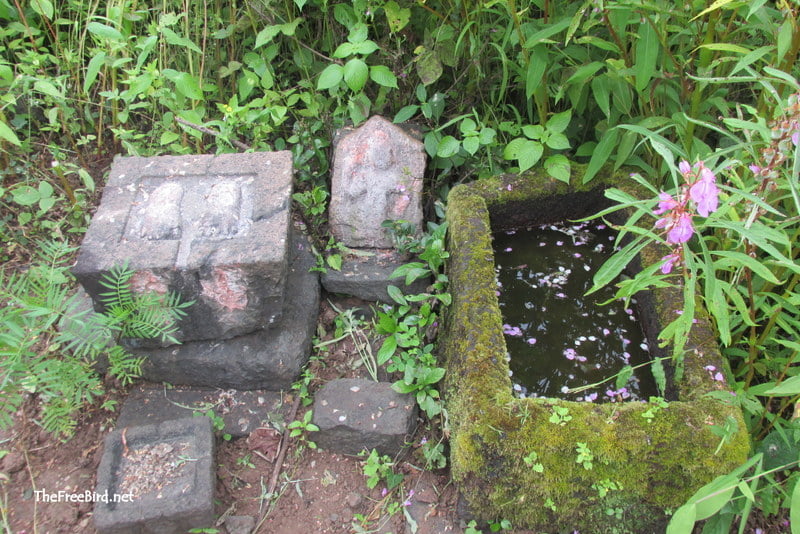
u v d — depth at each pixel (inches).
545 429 86.5
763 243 70.5
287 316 112.0
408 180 123.3
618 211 122.0
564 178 116.6
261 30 143.8
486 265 107.4
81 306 110.4
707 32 100.9
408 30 138.2
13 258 121.6
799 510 64.8
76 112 138.6
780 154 75.4
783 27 86.7
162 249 98.9
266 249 98.8
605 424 86.5
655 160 122.2
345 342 117.3
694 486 84.7
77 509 95.2
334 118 134.3
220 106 127.2
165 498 90.4
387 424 101.4
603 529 91.7
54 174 132.3
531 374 105.3
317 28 145.5
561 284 117.2
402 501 98.9
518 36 114.5
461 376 95.3
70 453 101.5
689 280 74.9
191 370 106.9
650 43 103.3
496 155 130.4
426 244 117.9
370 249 124.4
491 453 86.9
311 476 101.8
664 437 85.0
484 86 135.1
